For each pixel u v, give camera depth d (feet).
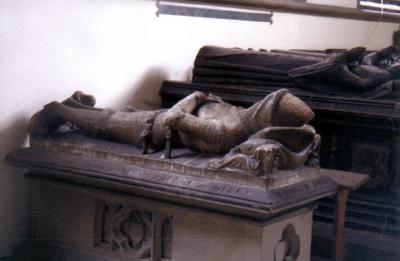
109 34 11.96
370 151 11.38
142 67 12.98
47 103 10.62
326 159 11.71
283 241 8.41
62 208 9.80
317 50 16.56
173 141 9.00
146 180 8.55
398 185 11.18
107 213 9.53
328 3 14.57
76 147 9.53
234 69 13.01
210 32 14.90
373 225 10.77
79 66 11.29
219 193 7.90
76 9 11.09
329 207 10.98
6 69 9.95
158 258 8.90
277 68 12.60
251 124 8.61
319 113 11.63
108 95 12.09
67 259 9.77
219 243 8.26
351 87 11.75
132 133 9.20
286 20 17.01
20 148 10.03
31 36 10.28
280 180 7.93
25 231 10.09
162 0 12.95
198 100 9.09
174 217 8.64
